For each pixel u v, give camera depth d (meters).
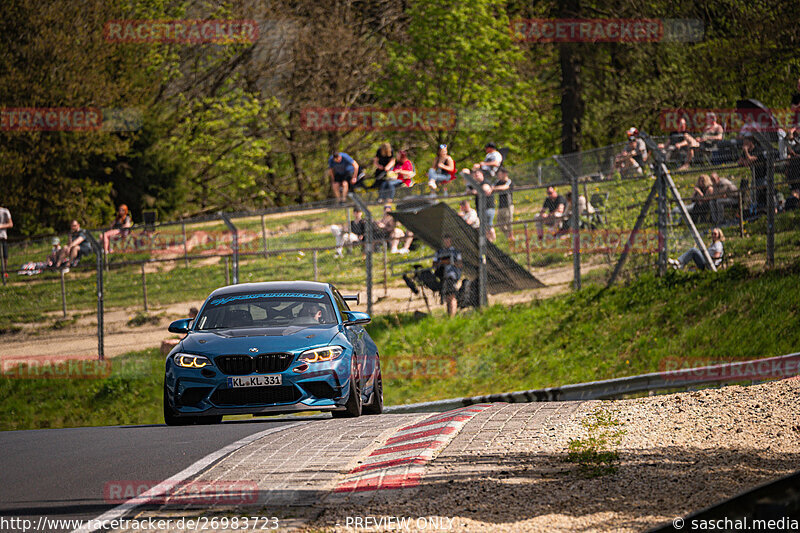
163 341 50.69
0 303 56.22
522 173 50.91
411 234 55.78
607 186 48.19
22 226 76.81
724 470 14.45
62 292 56.78
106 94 77.12
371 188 65.06
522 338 45.03
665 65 80.94
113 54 81.44
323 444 18.36
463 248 50.12
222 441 20.12
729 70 72.12
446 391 43.03
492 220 50.53
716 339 37.47
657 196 45.09
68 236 57.88
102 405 47.84
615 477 14.27
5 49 73.62
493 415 20.73
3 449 21.09
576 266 48.56
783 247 40.50
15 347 52.78
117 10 81.44
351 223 57.12
